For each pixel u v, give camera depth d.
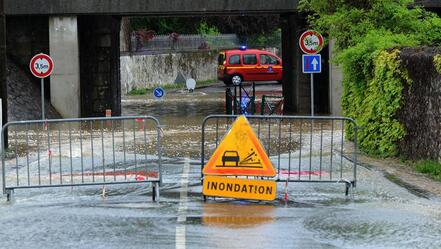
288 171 16.83
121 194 15.58
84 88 42.44
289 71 45.16
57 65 40.66
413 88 19.81
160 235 11.62
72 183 15.58
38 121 15.49
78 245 11.01
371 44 23.19
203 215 13.21
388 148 21.11
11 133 31.56
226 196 14.57
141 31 76.88
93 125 36.03
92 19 42.16
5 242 11.27
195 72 79.75
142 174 17.84
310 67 28.25
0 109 23.30
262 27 90.75
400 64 20.42
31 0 39.97
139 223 12.55
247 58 63.97
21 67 42.25
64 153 23.09
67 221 12.80
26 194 15.77
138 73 68.12
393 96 20.81
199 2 39.78
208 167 14.59
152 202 14.57
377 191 15.84
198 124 35.47
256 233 11.76
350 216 13.22
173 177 17.73
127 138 28.45
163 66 73.88
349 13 25.55
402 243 11.19
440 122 18.19
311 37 28.22
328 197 15.16
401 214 13.43
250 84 68.31
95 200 14.88
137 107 49.28
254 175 14.54
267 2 39.81
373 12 25.53
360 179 17.36
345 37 25.89
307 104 43.28
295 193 15.62
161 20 83.31
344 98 25.09
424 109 19.16
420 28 25.45
